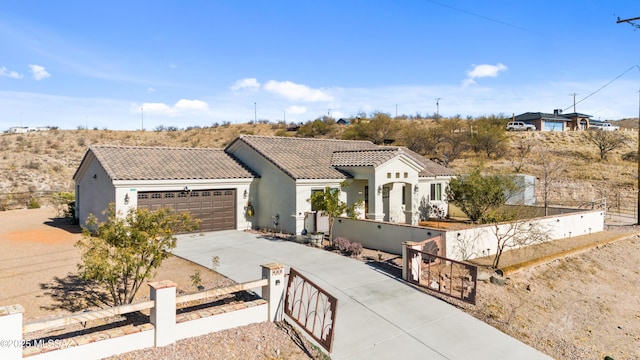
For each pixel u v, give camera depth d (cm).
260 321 891
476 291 1145
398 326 950
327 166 2216
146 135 7456
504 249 1667
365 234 1705
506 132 6316
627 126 10925
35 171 4234
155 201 1869
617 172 4325
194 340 782
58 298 984
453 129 6266
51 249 1534
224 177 2067
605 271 1586
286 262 1402
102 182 1906
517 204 2630
